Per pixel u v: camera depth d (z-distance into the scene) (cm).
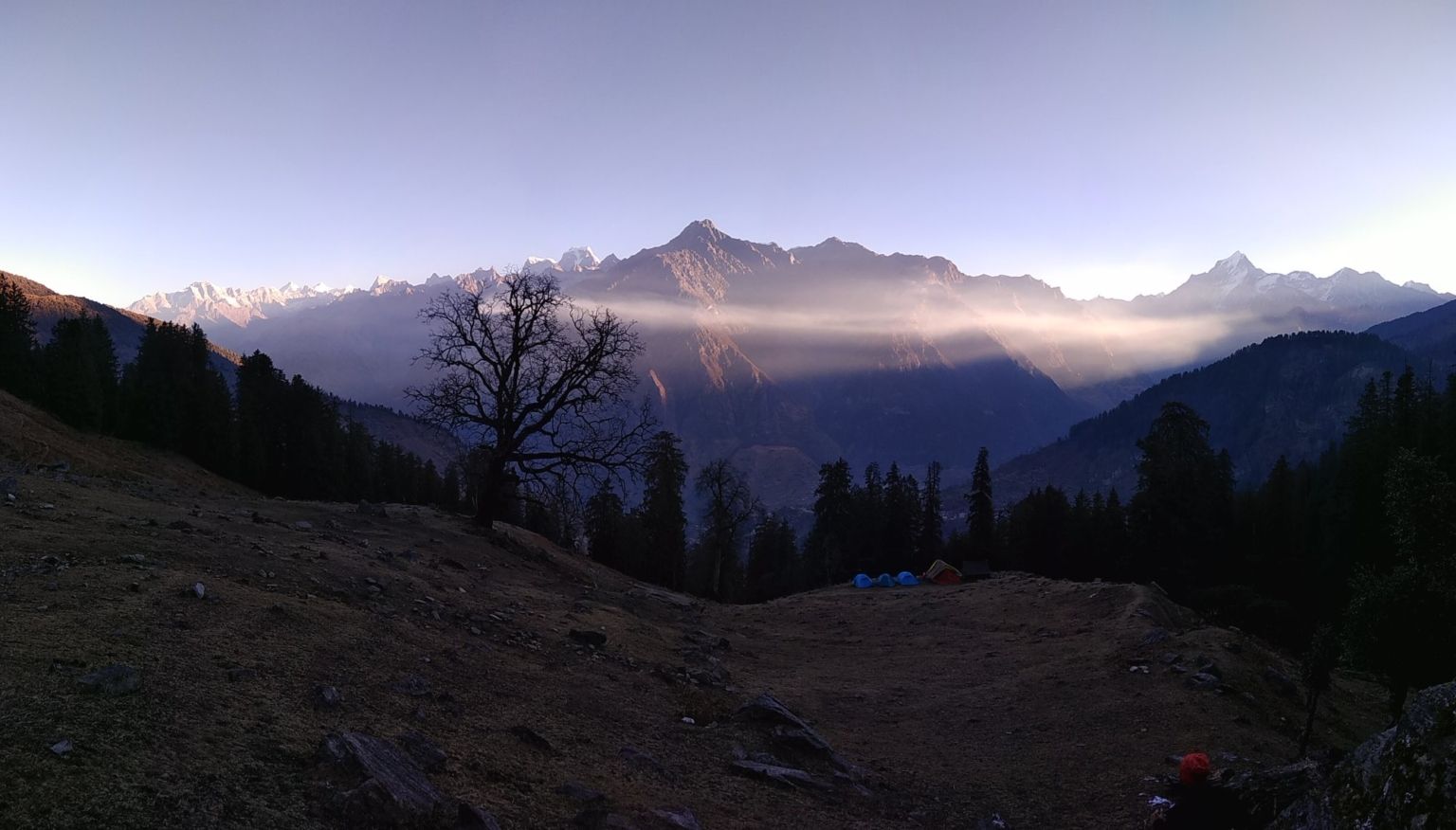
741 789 1208
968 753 1770
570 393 3612
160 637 1046
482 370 3616
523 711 1280
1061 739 1858
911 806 1376
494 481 3572
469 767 945
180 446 8156
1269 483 7369
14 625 960
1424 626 1923
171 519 1969
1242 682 2212
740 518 7569
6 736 674
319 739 870
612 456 3675
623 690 1627
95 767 666
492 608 2038
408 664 1304
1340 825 690
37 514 1633
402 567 2158
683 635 2661
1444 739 623
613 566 6975
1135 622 2933
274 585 1523
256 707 909
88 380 7106
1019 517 8500
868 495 9162
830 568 8700
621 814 935
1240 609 5494
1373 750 702
